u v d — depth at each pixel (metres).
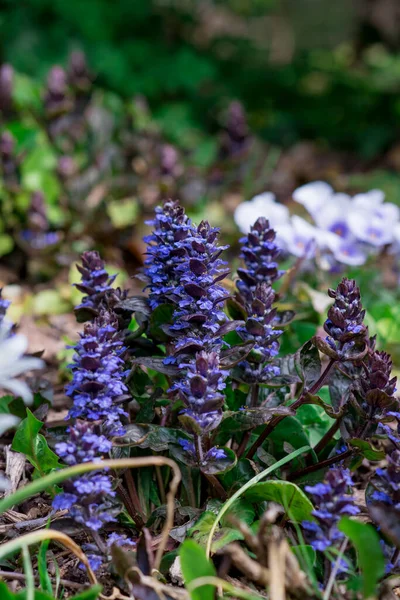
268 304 0.60
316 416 0.67
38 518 0.62
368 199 0.86
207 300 0.58
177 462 0.62
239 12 2.06
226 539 0.57
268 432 0.62
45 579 0.55
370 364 0.58
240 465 0.62
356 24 2.32
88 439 0.54
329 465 0.62
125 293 0.64
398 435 0.58
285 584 0.53
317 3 2.36
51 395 0.67
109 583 0.57
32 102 1.09
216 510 0.60
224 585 0.52
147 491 0.62
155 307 0.61
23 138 0.98
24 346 0.53
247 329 0.60
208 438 0.59
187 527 0.59
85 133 1.04
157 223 0.62
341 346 0.60
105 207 0.94
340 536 0.54
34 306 0.87
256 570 0.52
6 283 0.92
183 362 0.58
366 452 0.59
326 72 1.97
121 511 0.59
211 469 0.58
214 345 0.59
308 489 0.54
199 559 0.53
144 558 0.55
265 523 0.53
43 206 0.90
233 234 1.02
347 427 0.60
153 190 1.00
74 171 0.97
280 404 0.63
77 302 0.86
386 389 0.58
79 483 0.54
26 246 0.91
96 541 0.56
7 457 0.65
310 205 0.86
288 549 0.53
